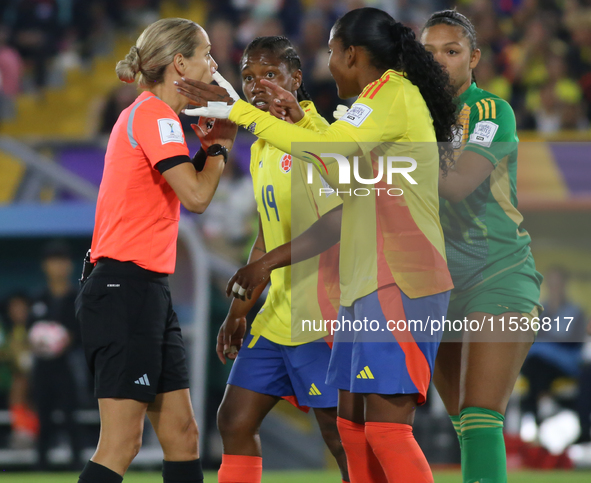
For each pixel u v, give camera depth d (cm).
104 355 970
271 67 1112
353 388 924
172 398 1025
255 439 1130
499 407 1007
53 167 2697
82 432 2431
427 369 921
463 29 1105
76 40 4397
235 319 1162
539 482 1933
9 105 4128
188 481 1031
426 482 899
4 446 2439
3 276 2609
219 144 1018
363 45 956
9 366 2505
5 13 4350
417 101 931
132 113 996
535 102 3597
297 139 917
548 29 3872
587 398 2369
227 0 4091
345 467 1139
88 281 997
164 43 1016
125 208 984
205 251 2464
